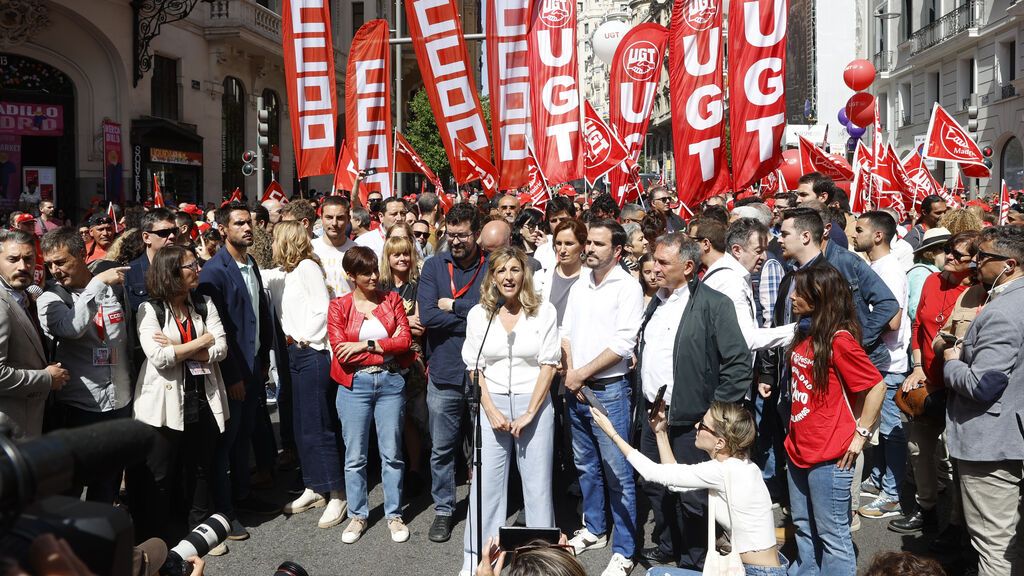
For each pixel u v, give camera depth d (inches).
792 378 162.1
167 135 811.4
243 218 227.1
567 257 204.8
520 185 390.9
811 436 155.9
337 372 205.0
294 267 223.3
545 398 185.2
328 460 215.9
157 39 804.6
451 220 216.4
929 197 312.5
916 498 207.0
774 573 146.0
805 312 157.6
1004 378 144.1
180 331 187.9
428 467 259.1
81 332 177.3
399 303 212.5
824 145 706.8
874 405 150.3
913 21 1341.0
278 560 191.3
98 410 182.4
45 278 267.4
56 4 701.9
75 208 751.1
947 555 189.9
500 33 382.6
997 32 1096.2
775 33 315.6
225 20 883.4
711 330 171.2
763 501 150.3
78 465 37.1
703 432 153.9
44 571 34.4
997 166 1111.0
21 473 32.9
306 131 384.8
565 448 239.8
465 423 246.2
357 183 372.2
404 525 207.6
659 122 2027.6
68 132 747.4
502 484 187.0
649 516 225.0
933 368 181.2
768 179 539.8
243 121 987.9
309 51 381.7
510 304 185.8
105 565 38.1
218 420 195.9
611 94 388.8
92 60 746.8
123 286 192.7
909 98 1392.7
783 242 201.3
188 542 82.0
